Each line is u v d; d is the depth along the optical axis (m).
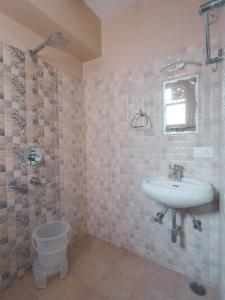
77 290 1.26
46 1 1.26
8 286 1.28
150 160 1.51
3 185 1.24
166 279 1.36
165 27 1.41
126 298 1.20
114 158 1.74
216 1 0.82
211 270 1.28
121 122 1.67
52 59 1.58
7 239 1.27
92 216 1.95
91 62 1.86
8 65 1.25
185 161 1.34
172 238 1.31
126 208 1.69
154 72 1.47
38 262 1.34
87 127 1.93
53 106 1.59
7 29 1.25
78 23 1.53
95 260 1.57
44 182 1.52
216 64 1.18
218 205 1.23
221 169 1.06
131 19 1.59
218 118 1.20
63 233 1.39
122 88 1.65
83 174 1.93
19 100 1.32
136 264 1.52
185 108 1.33
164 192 1.11
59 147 1.65
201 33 1.26
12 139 1.28
